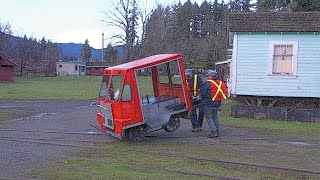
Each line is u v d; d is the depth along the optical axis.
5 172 8.55
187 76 13.79
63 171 8.62
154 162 9.48
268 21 19.86
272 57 19.52
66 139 12.80
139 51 66.31
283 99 19.62
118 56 80.94
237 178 7.95
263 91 19.75
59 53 112.75
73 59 125.25
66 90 39.84
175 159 9.80
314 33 18.89
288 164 9.33
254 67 19.81
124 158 9.95
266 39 19.56
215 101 12.88
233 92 20.12
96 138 13.01
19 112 20.84
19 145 11.77
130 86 12.05
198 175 8.24
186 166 9.08
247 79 19.92
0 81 56.50
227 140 12.63
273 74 19.56
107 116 12.82
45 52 102.25
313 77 19.11
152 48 67.19
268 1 42.06
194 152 10.69
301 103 19.44
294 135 13.71
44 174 8.36
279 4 39.16
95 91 38.56
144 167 8.92
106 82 13.28
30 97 30.97
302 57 19.19
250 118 18.28
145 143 12.10
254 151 10.88
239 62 20.00
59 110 22.02
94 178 8.00
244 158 9.95
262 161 9.62
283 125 16.17
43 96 32.00
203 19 103.50
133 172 8.48
